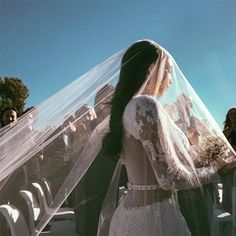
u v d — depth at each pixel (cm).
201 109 233
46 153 234
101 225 232
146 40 224
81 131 234
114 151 215
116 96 216
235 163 225
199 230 210
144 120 200
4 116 411
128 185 215
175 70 230
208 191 214
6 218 224
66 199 242
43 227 228
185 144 213
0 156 238
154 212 204
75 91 241
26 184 233
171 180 198
